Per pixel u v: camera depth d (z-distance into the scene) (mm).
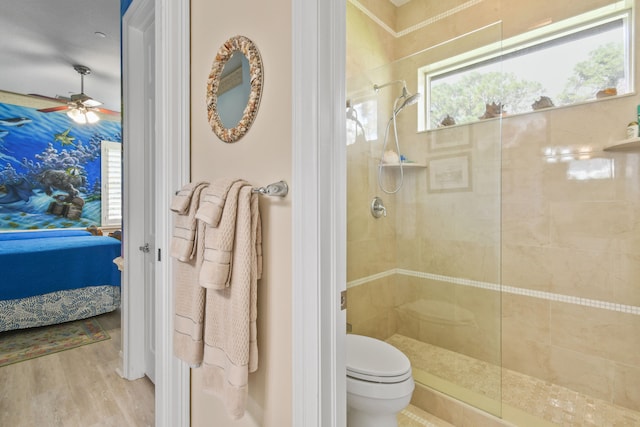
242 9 1085
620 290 1747
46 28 2900
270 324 981
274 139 969
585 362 1845
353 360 1474
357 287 2094
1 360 2305
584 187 1833
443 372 1926
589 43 1820
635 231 1708
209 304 1032
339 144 864
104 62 3547
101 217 5156
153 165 2012
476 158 1990
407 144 2242
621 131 1724
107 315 3277
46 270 2857
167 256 1386
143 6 1841
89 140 5023
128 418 1719
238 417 892
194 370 1355
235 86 1111
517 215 2053
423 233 2229
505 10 2039
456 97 2033
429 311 2217
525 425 1588
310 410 840
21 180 4445
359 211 2084
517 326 2070
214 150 1225
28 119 4492
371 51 2197
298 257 861
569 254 1887
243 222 925
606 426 1597
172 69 1349
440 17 2273
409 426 1693
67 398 1882
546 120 1943
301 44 843
